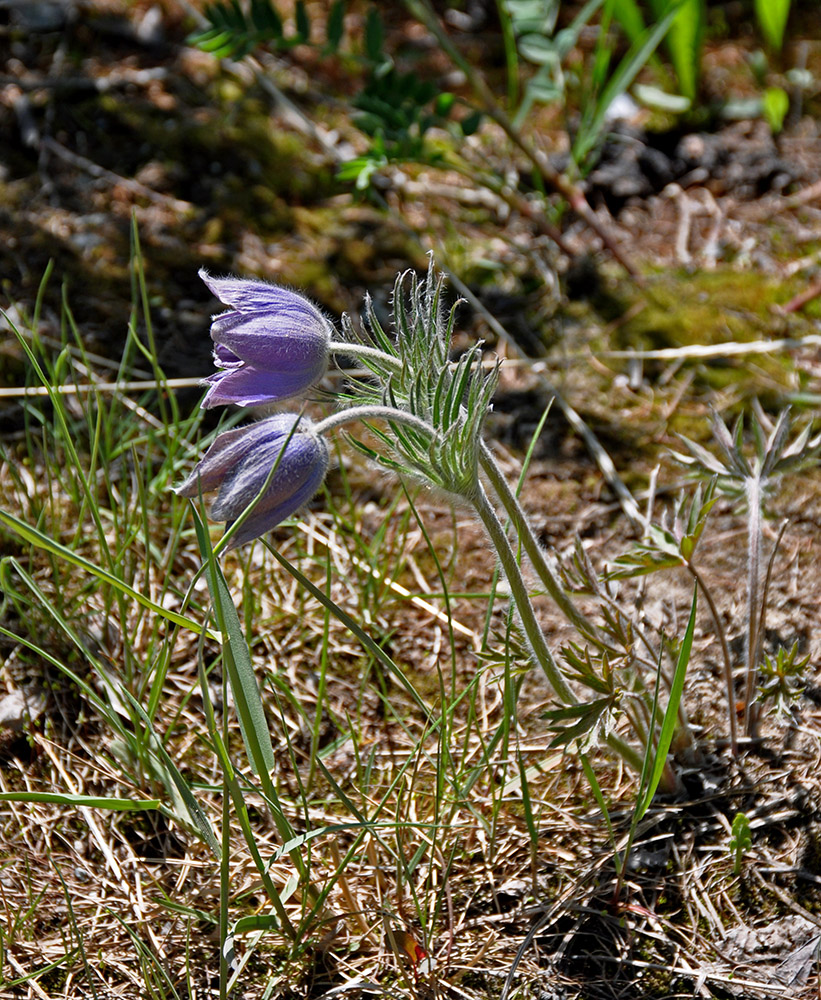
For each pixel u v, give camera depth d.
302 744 1.23
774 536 1.29
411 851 1.19
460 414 1.14
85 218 1.41
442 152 1.43
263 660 1.26
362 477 1.33
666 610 1.27
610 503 1.32
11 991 1.15
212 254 1.41
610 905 1.17
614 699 1.16
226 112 1.53
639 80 1.66
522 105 1.50
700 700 1.23
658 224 1.47
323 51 1.41
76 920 1.17
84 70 1.55
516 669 1.17
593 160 1.49
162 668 1.17
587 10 1.46
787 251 1.43
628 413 1.35
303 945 1.15
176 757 1.22
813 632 1.25
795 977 1.15
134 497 1.30
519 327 1.39
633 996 1.15
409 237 1.43
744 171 1.53
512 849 1.19
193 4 1.66
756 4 1.67
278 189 1.46
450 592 1.28
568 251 1.42
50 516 1.29
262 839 1.19
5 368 1.34
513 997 1.15
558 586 1.17
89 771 1.22
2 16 1.61
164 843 1.20
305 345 1.12
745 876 1.18
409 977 1.15
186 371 1.35
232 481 1.11
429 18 1.43
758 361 1.38
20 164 1.44
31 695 1.24
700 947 1.16
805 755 1.21
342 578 1.28
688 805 1.20
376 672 1.25
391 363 1.14
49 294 1.38
